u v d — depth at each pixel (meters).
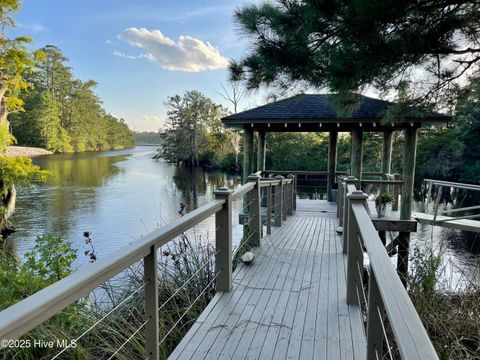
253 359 1.98
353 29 3.41
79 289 1.02
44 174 13.68
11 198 12.66
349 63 3.50
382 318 1.34
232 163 31.95
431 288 3.70
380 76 3.83
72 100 52.72
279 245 4.48
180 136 37.19
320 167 22.03
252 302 2.73
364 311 2.59
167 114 39.62
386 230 6.56
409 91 4.51
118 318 2.89
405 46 3.45
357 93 4.22
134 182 22.59
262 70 4.23
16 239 10.06
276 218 5.85
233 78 4.55
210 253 3.76
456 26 3.50
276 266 3.62
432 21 3.51
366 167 20.38
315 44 3.86
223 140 36.44
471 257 6.83
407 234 6.53
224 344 2.14
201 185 21.64
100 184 21.41
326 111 7.85
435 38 3.47
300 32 3.77
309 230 5.51
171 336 2.64
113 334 2.61
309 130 8.62
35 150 41.72
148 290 1.64
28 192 18.11
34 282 3.08
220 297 2.83
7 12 14.17
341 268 3.56
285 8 3.81
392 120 5.32
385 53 3.48
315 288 3.02
